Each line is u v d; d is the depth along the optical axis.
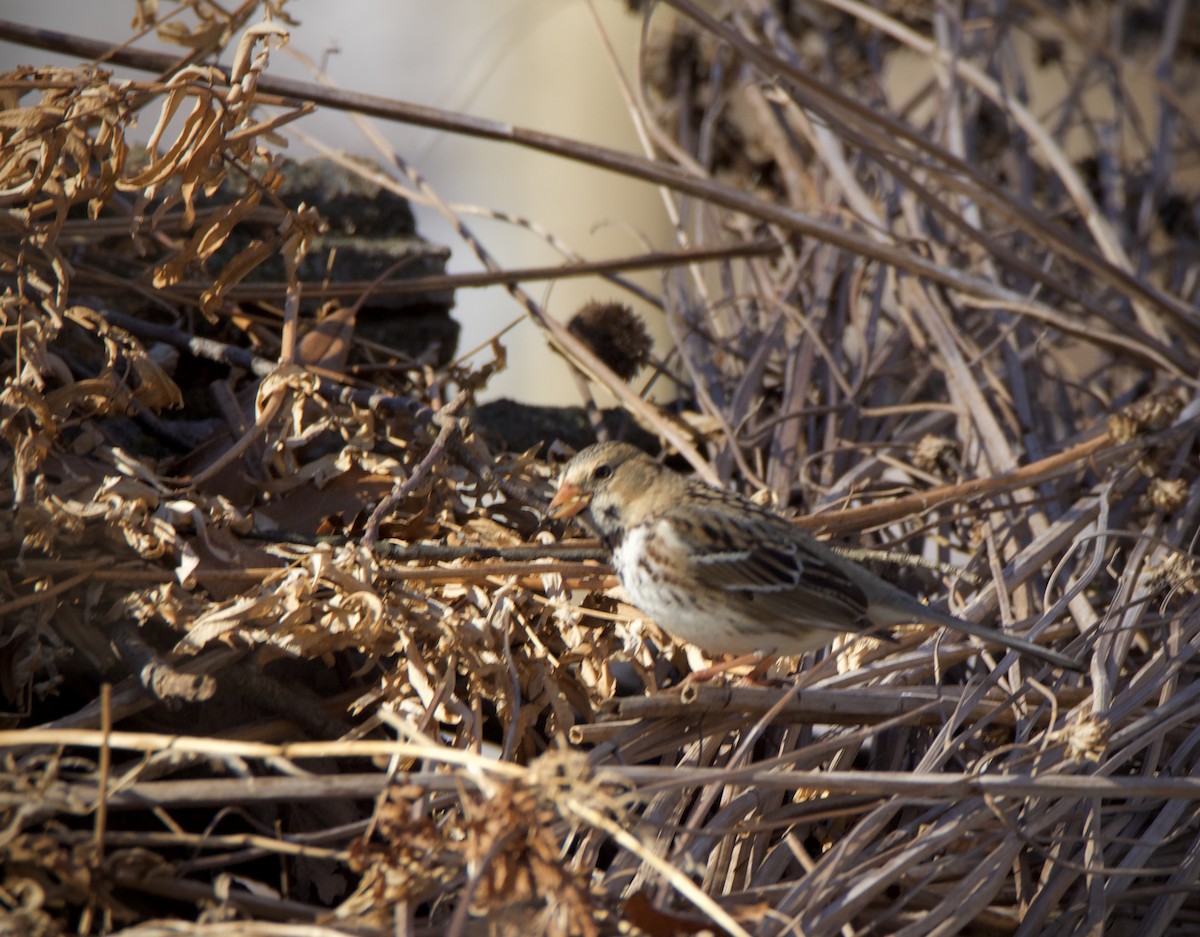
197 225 10.98
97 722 6.79
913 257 11.55
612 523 8.06
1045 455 10.80
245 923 5.53
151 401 8.34
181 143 8.22
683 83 15.88
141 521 7.29
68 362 9.27
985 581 9.27
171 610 7.00
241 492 8.60
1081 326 11.78
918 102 16.30
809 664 8.60
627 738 7.14
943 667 8.30
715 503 7.90
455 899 6.32
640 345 11.98
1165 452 10.02
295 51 12.05
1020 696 7.80
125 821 6.81
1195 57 18.31
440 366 12.64
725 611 7.64
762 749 7.73
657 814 6.91
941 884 6.82
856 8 14.62
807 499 10.38
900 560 8.51
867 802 7.15
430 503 8.70
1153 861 7.25
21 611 7.11
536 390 16.42
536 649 7.59
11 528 7.17
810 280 13.03
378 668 7.66
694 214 15.82
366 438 8.79
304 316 11.88
